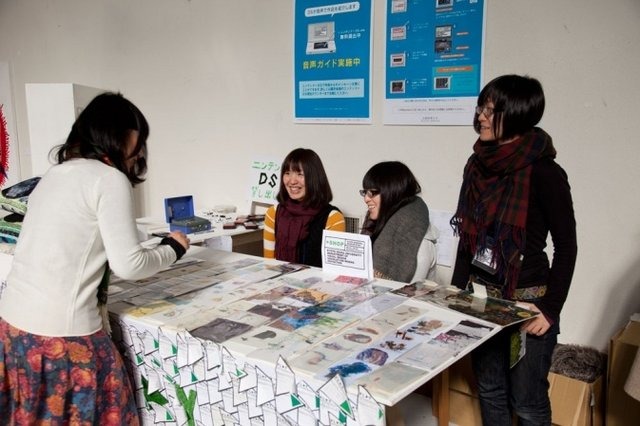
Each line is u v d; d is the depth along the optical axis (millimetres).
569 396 2092
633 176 2209
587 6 2217
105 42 4023
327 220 2312
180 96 3701
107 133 1406
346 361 1182
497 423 1741
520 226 1477
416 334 1330
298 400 1151
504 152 1499
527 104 1444
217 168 3617
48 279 1342
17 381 1359
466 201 1660
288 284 1773
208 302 1610
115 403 1445
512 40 2408
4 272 1806
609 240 2299
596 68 2230
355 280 1809
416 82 2689
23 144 4836
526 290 1543
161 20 3678
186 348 1375
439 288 1697
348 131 2973
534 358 1555
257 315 1488
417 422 2365
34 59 4543
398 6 2684
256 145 3385
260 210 3463
